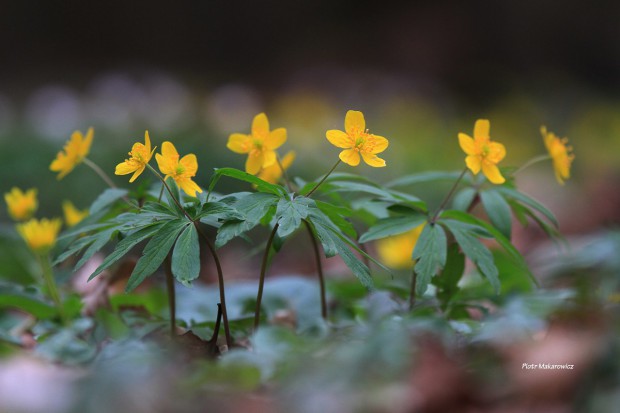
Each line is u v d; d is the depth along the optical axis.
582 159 2.29
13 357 0.57
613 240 0.72
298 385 0.53
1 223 1.12
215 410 0.53
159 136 1.58
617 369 0.54
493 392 0.55
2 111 1.99
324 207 0.58
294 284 0.72
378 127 2.53
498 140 2.46
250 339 0.59
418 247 0.59
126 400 0.52
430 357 0.55
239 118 1.92
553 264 0.75
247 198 0.57
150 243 0.56
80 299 0.67
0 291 0.63
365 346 0.54
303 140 1.89
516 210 0.66
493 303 0.67
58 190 1.24
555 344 0.56
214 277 1.07
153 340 0.60
